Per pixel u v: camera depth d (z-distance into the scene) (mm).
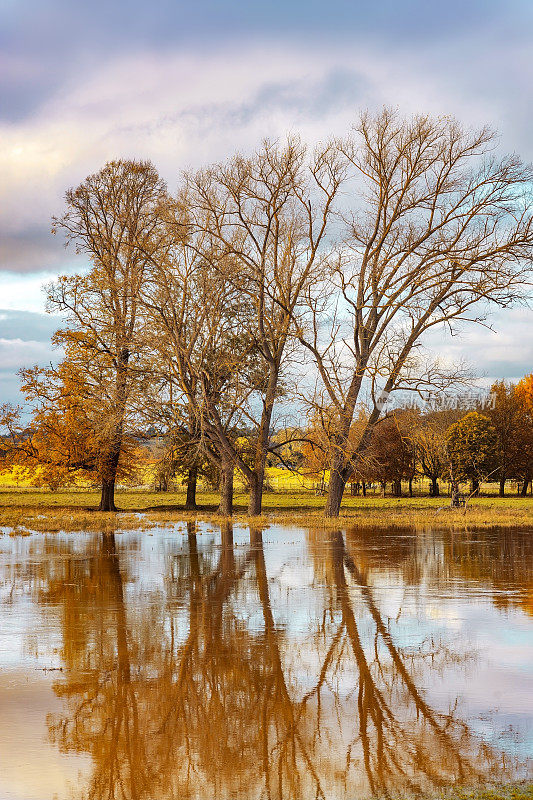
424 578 17156
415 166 35625
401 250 35969
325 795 6148
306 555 21672
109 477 48062
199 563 19844
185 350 36438
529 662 9938
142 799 6109
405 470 75000
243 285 36406
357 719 7906
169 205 35875
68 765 6801
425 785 6320
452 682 9117
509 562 20016
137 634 11672
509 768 6621
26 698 8656
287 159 35344
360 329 37188
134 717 8039
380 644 10969
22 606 13930
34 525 33125
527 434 82625
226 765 6781
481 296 34719
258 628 12047
